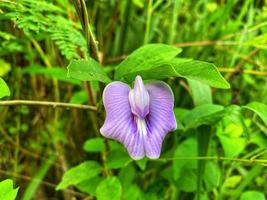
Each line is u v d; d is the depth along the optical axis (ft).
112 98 0.34
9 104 0.41
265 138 0.48
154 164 0.53
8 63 0.57
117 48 0.64
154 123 0.35
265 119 0.39
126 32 0.63
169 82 0.56
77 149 0.61
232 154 0.47
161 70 0.33
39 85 0.61
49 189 0.64
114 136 0.34
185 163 0.48
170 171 0.50
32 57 0.57
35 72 0.54
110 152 0.45
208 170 0.49
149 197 0.49
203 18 0.65
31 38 0.54
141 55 0.39
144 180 0.55
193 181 0.49
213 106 0.44
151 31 0.62
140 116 0.34
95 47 0.40
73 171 0.44
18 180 0.61
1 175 0.59
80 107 0.43
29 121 0.61
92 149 0.48
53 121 0.62
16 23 0.43
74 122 0.61
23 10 0.44
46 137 0.61
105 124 0.34
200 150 0.46
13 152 0.60
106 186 0.42
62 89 0.62
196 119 0.43
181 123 0.45
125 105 0.34
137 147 0.33
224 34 0.62
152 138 0.34
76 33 0.47
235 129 0.48
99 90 0.41
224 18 0.61
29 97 0.61
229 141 0.48
